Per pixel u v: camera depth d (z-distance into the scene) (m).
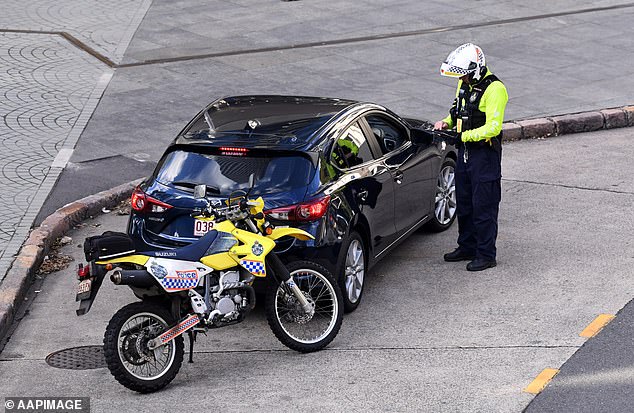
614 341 13.45
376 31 31.53
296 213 13.59
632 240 17.30
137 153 21.70
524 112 24.88
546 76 27.62
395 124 16.52
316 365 13.03
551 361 12.89
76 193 19.39
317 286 13.87
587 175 21.11
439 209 17.98
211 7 34.28
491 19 33.09
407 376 12.59
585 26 32.56
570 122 24.33
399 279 15.94
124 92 25.61
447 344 13.54
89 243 12.03
